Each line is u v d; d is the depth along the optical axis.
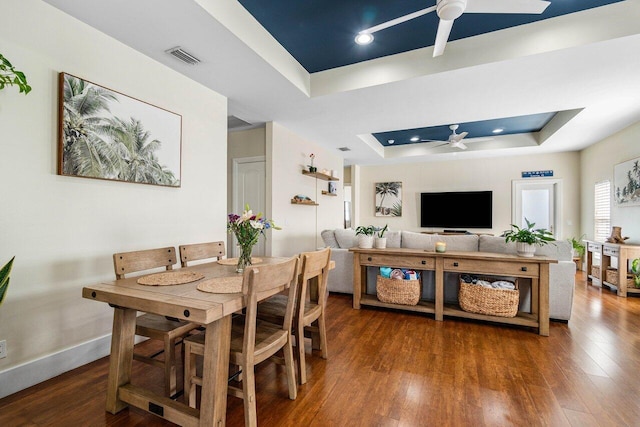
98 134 2.17
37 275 1.88
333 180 6.09
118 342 1.60
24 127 1.81
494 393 1.78
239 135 4.88
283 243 4.60
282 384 1.89
